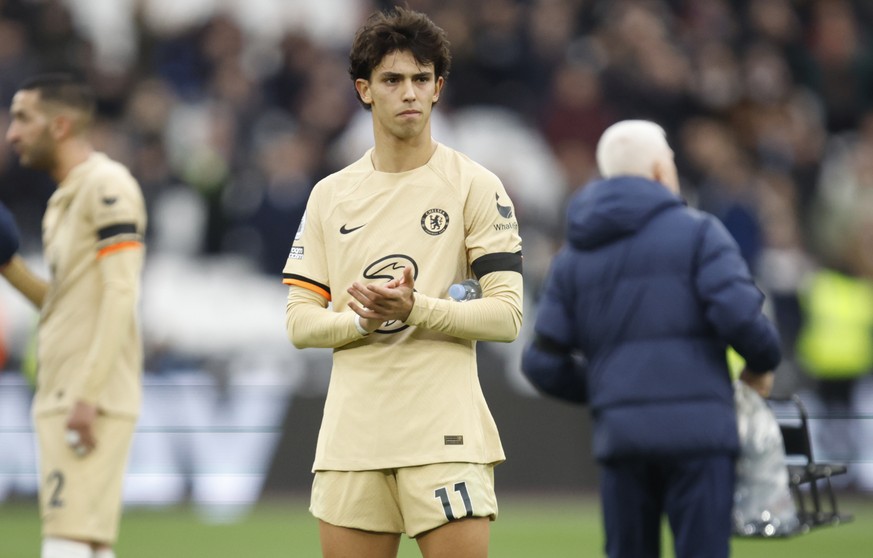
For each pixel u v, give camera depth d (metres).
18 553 31.23
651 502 18.52
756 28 55.19
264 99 50.72
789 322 43.16
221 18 51.91
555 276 19.34
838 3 56.44
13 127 20.47
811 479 18.77
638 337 18.34
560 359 19.38
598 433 18.64
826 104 55.00
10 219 20.73
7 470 40.03
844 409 41.12
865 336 41.88
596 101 50.47
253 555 30.95
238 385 40.75
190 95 50.81
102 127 49.84
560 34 51.94
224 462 40.28
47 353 19.95
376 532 15.20
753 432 18.14
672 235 18.44
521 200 46.62
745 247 46.34
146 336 42.09
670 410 18.03
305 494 40.19
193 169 46.06
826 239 50.66
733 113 52.59
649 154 19.00
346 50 53.47
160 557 30.59
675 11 54.97
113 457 19.73
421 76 15.01
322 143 49.16
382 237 15.27
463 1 52.50
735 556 31.33
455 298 14.99
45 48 51.53
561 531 34.56
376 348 15.13
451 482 14.81
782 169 52.38
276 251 44.41
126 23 52.78
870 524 36.97
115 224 19.73
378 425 14.98
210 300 43.50
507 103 50.97
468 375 15.28
